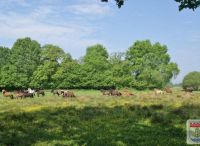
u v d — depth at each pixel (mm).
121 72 131500
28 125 25312
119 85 130500
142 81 130875
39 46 132625
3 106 44906
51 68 125625
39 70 125188
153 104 41625
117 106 39500
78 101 53656
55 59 131500
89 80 128750
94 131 23062
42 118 29109
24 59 127688
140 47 136125
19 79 123062
